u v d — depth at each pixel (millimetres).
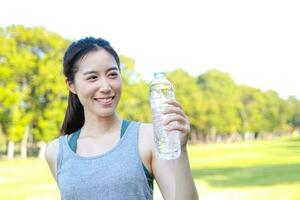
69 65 2244
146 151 2148
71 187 2156
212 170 23938
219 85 71812
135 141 2178
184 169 2002
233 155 38469
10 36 39812
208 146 61688
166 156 1995
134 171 2127
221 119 70625
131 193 2117
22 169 27281
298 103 94625
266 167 25188
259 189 14984
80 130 2322
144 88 48719
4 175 23172
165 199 2133
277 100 87750
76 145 2264
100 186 2117
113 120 2262
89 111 2264
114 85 2199
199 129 69625
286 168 23969
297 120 95125
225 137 80688
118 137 2217
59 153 2271
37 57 39969
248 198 13211
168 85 2088
